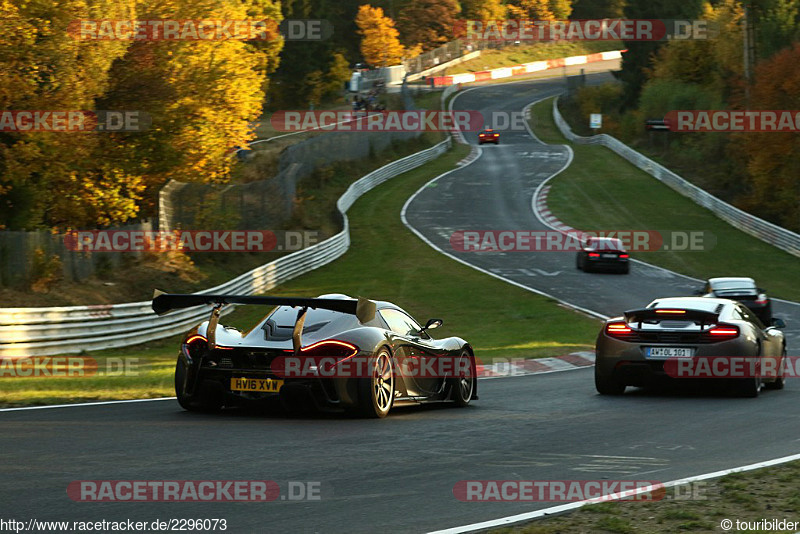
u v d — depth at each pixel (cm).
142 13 12725
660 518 1945
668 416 3641
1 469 2366
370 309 3403
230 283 10362
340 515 1959
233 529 1828
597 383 4459
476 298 11506
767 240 17238
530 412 3769
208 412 3588
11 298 7662
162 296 3506
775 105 18812
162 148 12731
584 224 18412
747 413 3750
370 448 2786
